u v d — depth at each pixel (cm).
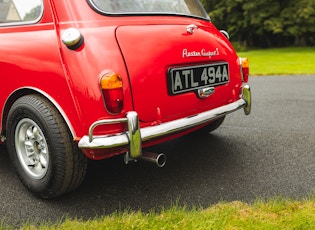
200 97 316
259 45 3841
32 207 291
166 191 313
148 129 275
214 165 365
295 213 254
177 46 298
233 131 478
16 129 305
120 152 271
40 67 273
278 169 351
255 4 3253
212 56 331
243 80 383
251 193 304
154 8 312
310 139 436
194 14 358
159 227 240
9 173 358
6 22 309
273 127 493
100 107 254
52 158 277
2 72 299
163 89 286
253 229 234
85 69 254
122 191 315
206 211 263
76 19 270
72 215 278
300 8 3133
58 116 274
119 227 242
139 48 275
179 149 413
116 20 280
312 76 1079
